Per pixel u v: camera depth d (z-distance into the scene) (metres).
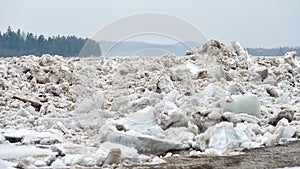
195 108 26.80
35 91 37.22
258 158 19.22
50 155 19.14
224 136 21.91
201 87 36.81
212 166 17.86
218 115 25.64
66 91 37.34
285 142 22.81
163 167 17.73
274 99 36.56
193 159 19.48
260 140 22.94
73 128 25.97
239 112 27.98
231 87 35.44
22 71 41.66
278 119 26.86
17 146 21.34
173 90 32.66
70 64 45.28
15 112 29.58
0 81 36.94
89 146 21.78
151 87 35.31
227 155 20.09
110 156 18.44
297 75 49.62
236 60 48.34
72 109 31.97
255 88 40.19
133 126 25.08
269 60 53.44
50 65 44.88
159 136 23.44
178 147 22.06
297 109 30.91
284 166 17.69
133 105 28.73
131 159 19.06
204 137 22.28
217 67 41.41
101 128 24.12
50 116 28.66
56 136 22.94
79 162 18.52
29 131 23.84
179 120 24.86
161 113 25.20
